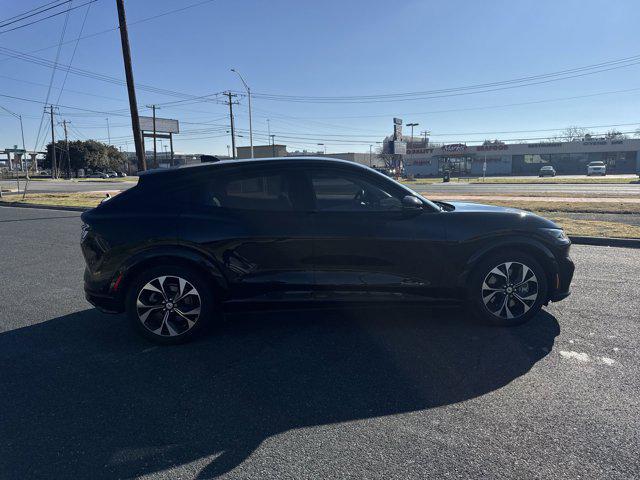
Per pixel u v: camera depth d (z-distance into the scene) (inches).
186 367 148.3
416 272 167.9
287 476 96.3
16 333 180.4
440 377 138.2
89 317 198.8
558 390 128.9
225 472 98.0
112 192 1130.7
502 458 100.2
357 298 167.2
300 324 184.1
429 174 2807.6
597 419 114.4
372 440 108.0
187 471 98.6
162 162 3538.4
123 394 131.7
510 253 170.7
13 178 2933.1
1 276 275.3
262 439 109.6
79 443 109.0
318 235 163.5
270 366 147.9
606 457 100.0
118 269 160.9
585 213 502.0
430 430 111.3
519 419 115.0
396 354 154.8
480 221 169.5
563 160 2466.8
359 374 141.3
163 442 109.0
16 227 498.3
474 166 2677.2
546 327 175.0
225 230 162.4
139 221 161.9
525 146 2536.9
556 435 108.1
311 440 108.7
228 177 168.7
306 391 131.7
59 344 168.7
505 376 137.8
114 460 102.7
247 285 165.2
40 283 258.1
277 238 163.0
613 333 168.2
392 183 169.9
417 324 181.5
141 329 163.8
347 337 170.2
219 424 116.1
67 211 676.1
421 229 166.2
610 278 244.8
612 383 132.2
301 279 165.5
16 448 107.2
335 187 168.4
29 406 125.9
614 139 2337.6
